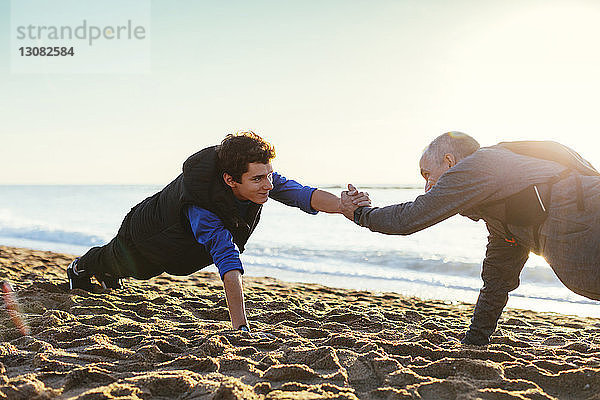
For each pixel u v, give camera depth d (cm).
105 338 316
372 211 276
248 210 330
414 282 884
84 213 3181
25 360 268
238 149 301
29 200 4944
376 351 280
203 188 314
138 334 332
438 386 231
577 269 228
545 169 236
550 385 240
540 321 518
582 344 320
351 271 1029
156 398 218
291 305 489
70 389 224
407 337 345
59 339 323
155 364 259
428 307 600
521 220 237
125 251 384
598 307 659
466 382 231
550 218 231
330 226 2273
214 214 321
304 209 349
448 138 267
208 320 422
